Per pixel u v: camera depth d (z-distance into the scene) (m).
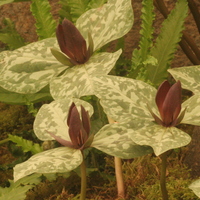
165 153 0.58
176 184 0.80
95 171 0.86
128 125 0.57
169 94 0.54
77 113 0.54
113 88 0.59
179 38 0.87
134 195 0.81
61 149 0.56
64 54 0.68
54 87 0.63
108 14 0.69
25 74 0.66
